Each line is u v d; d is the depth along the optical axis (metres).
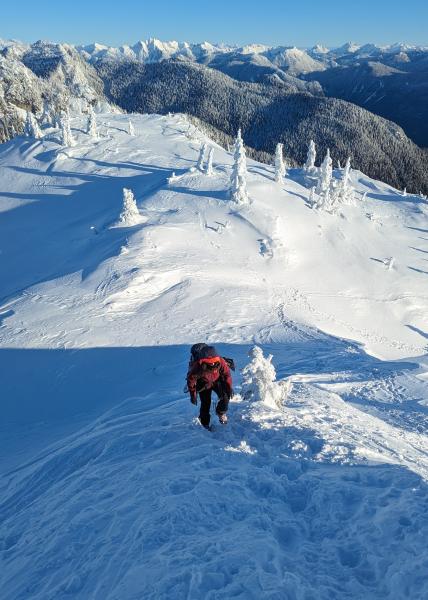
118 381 24.09
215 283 41.91
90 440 8.70
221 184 66.88
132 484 5.69
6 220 70.94
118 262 42.75
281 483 5.51
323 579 3.67
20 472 9.22
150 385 22.31
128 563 3.95
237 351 26.44
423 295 54.38
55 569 4.33
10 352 29.09
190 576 3.57
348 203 81.19
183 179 69.62
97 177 81.38
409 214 95.62
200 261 46.09
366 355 25.42
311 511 4.92
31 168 89.06
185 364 25.11
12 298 39.06
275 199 64.81
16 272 51.66
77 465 7.86
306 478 5.60
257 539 4.07
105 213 64.38
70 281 41.09
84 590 3.83
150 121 132.25
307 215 63.72
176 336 30.77
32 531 5.50
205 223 55.50
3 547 5.49
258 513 4.72
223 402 7.92
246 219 56.62
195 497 4.89
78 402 21.92
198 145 103.56
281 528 4.53
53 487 6.97
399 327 46.22
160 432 7.91
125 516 4.77
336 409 10.52
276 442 7.21
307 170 93.50
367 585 3.64
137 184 74.94
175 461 6.28
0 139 143.38
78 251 52.22
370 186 120.44
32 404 22.47
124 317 34.31
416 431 11.59
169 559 3.81
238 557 3.79
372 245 64.44
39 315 34.81
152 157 90.25
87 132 104.00
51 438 14.80
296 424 8.09
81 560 4.30
